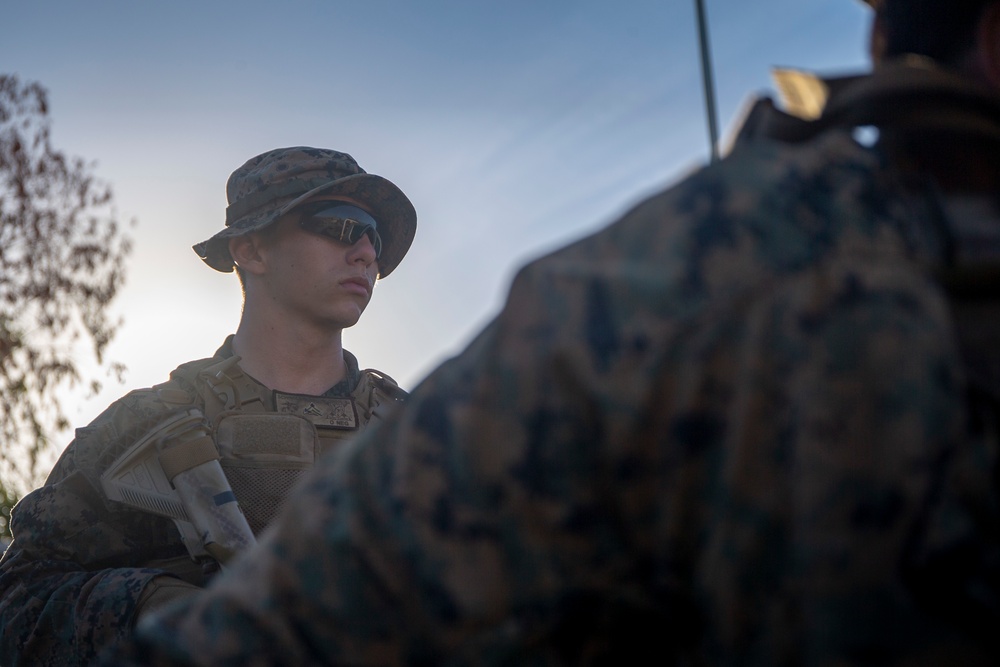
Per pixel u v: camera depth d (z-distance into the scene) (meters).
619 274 0.62
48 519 2.13
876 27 0.79
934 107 0.67
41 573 2.09
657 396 0.59
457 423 0.63
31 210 10.95
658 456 0.59
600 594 0.61
